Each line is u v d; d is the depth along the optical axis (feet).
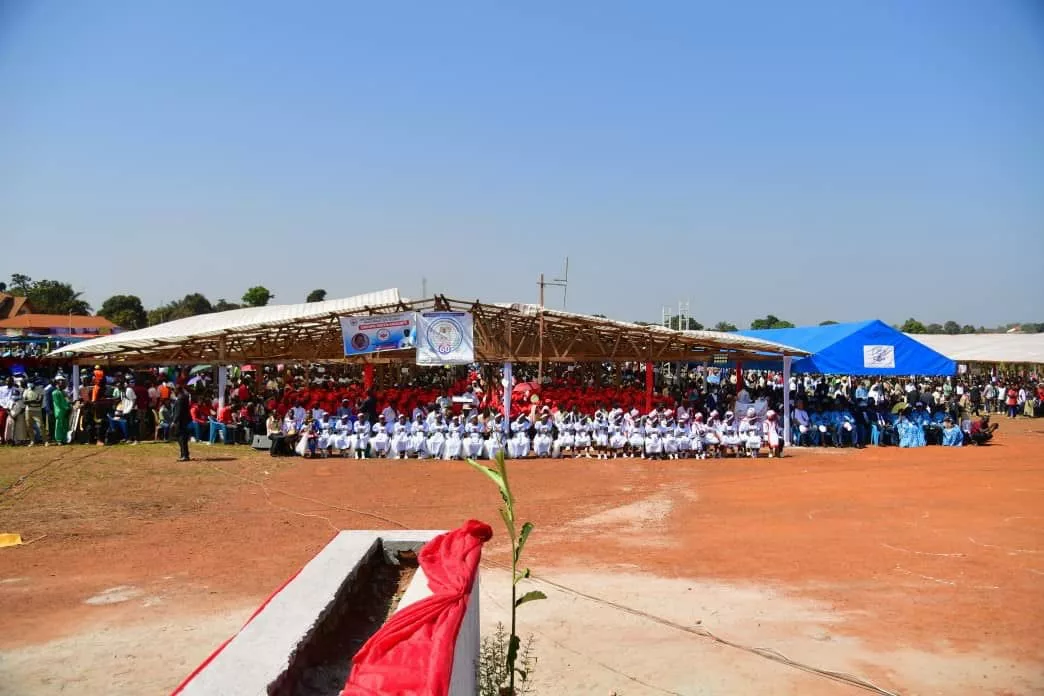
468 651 17.48
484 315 83.71
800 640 29.35
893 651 28.32
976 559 40.55
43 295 238.89
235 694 12.66
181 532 44.62
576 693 24.68
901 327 242.17
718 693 24.85
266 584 34.42
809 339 101.50
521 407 84.99
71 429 81.10
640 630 30.25
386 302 85.51
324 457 78.48
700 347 93.25
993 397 141.28
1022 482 64.39
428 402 87.92
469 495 58.39
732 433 81.15
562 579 36.83
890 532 46.57
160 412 85.87
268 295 221.66
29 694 22.57
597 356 87.30
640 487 62.59
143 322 252.83
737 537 45.42
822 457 81.20
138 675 24.08
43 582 34.55
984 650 28.35
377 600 21.29
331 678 16.03
